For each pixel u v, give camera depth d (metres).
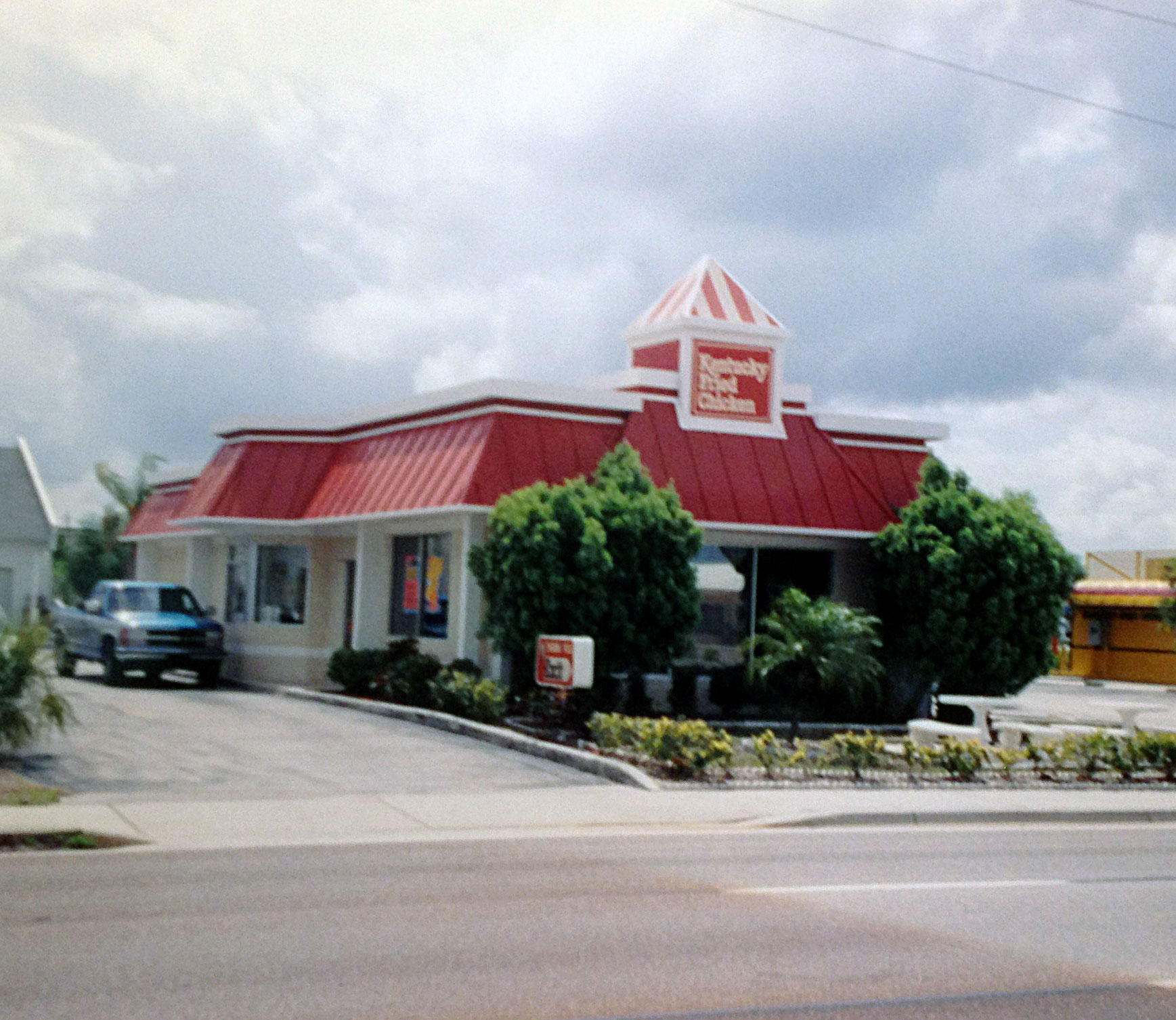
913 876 11.20
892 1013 7.14
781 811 14.62
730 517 23.67
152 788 14.57
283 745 17.78
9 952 7.89
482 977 7.58
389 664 22.86
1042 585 23.83
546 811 14.12
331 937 8.41
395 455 25.02
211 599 31.14
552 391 23.11
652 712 22.77
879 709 24.56
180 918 8.84
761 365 25.00
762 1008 7.14
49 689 15.98
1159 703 37.31
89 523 50.19
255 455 27.52
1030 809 15.41
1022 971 8.17
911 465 26.44
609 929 8.88
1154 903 10.43
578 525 20.73
